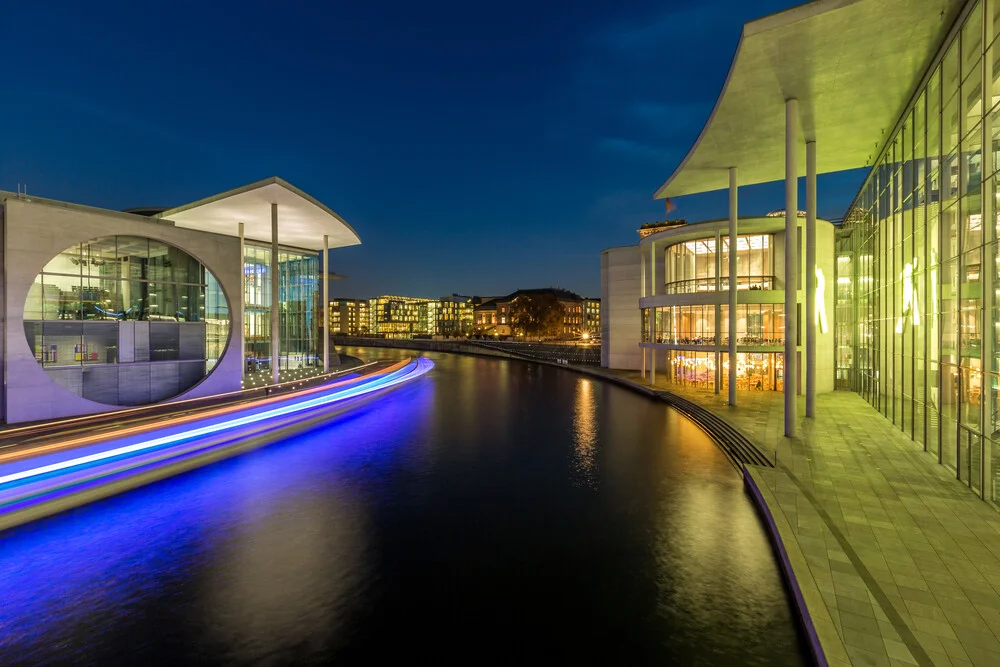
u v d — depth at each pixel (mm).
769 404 27438
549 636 8148
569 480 16125
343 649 7898
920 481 13883
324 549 11367
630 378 40656
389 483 16016
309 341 45156
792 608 8727
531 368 57594
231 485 15812
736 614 8586
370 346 113625
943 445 15258
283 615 8828
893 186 21531
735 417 23719
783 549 9977
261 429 23641
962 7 13906
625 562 10555
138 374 26969
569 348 79750
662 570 10172
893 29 15219
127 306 26516
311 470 17469
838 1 14430
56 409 22984
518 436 22641
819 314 31891
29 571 10383
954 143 14531
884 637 7082
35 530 12352
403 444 21297
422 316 187125
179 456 18781
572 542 11578
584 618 8625
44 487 14773
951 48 15016
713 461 18047
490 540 11758
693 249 36312
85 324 24859
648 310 41031
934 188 16469
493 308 152375
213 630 8414
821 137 23531
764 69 17734
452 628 8406
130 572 10344
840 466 15484
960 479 13766
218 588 9727
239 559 10898
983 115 12047
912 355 18562
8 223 21859
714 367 34531
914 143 18562
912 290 18547
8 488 14336
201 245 29172
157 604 9188
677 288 37594
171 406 26469
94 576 10195
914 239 18328
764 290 30094
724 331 33656
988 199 11922
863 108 20438
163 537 11992
